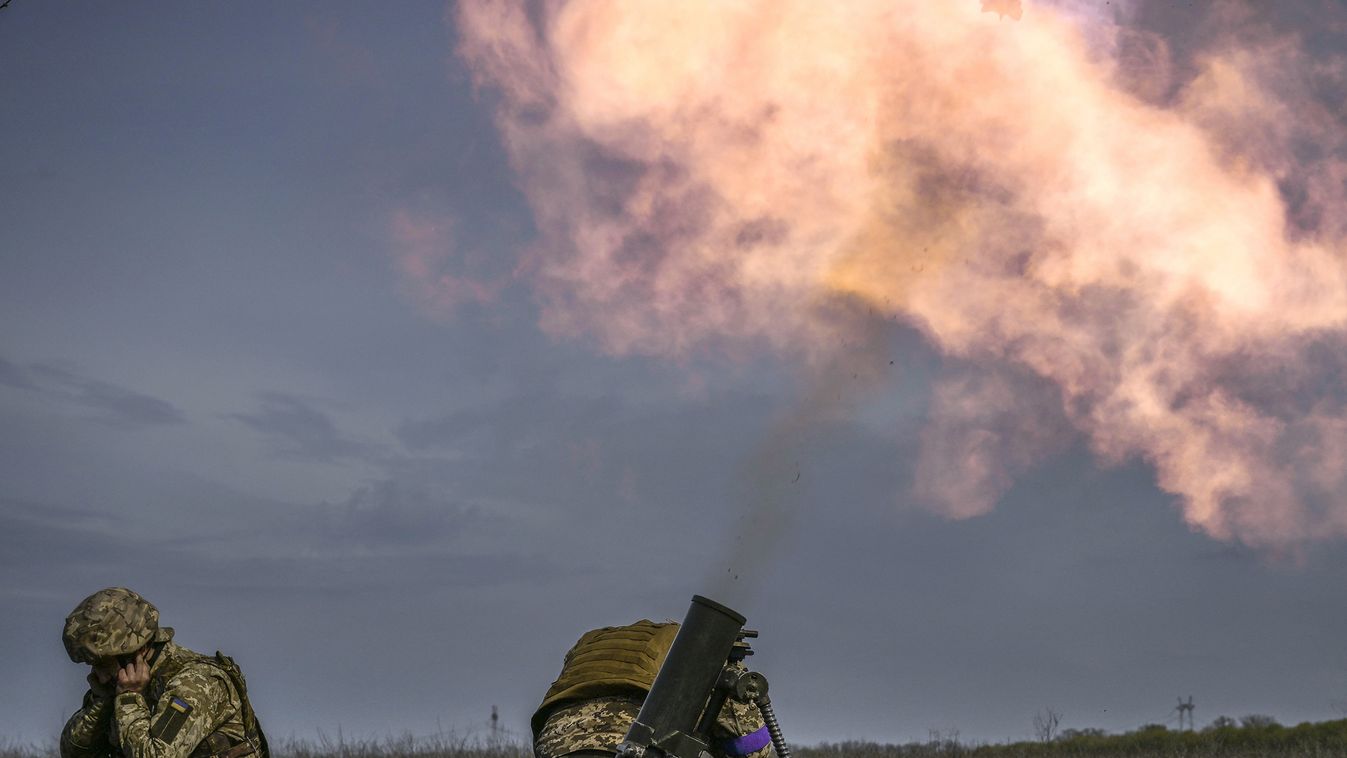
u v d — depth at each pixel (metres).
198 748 5.95
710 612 4.67
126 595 5.94
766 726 4.80
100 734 6.12
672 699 4.61
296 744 18.02
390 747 17.61
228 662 6.14
